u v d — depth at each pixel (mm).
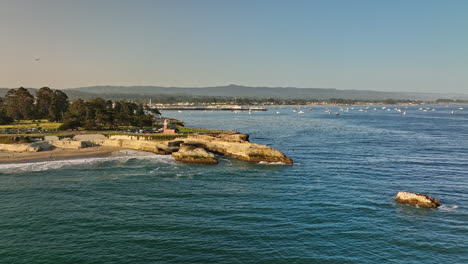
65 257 34125
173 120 183500
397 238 38938
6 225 42000
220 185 60719
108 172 71000
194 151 82125
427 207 48719
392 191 56688
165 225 41844
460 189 57844
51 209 47750
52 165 77312
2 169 73000
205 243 37125
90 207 48562
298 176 67500
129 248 35938
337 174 68938
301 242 37594
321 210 47469
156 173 70375
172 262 33125
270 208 48219
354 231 40594
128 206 48938
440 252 35875
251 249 35844
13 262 33156
